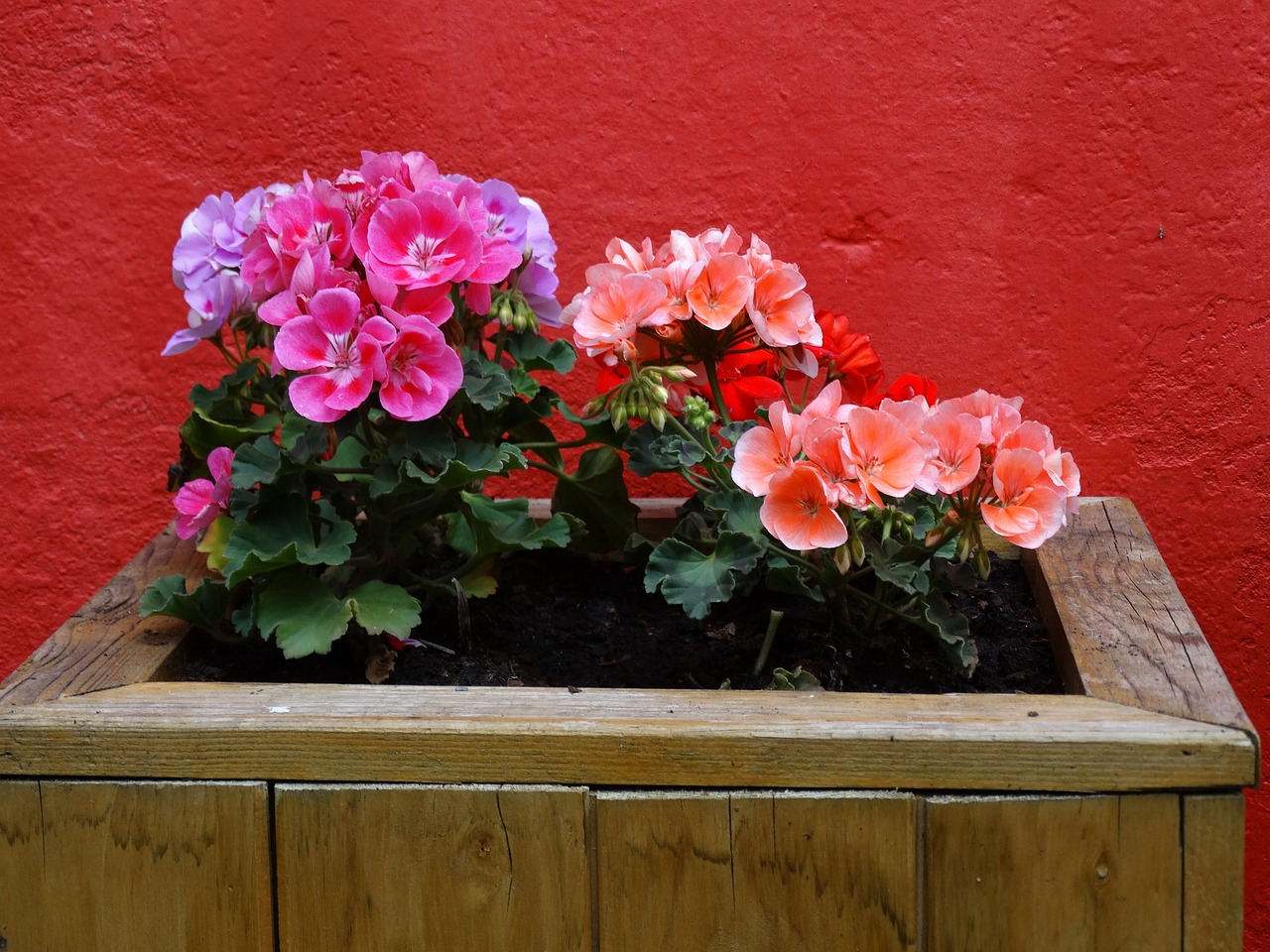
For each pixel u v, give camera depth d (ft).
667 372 4.79
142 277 6.57
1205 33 6.13
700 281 4.74
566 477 5.73
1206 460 6.45
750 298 4.69
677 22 6.28
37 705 4.08
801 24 6.26
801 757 3.80
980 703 3.98
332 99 6.38
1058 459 4.31
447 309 4.57
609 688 4.35
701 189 6.40
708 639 5.29
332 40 6.33
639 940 3.91
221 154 6.44
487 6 6.30
